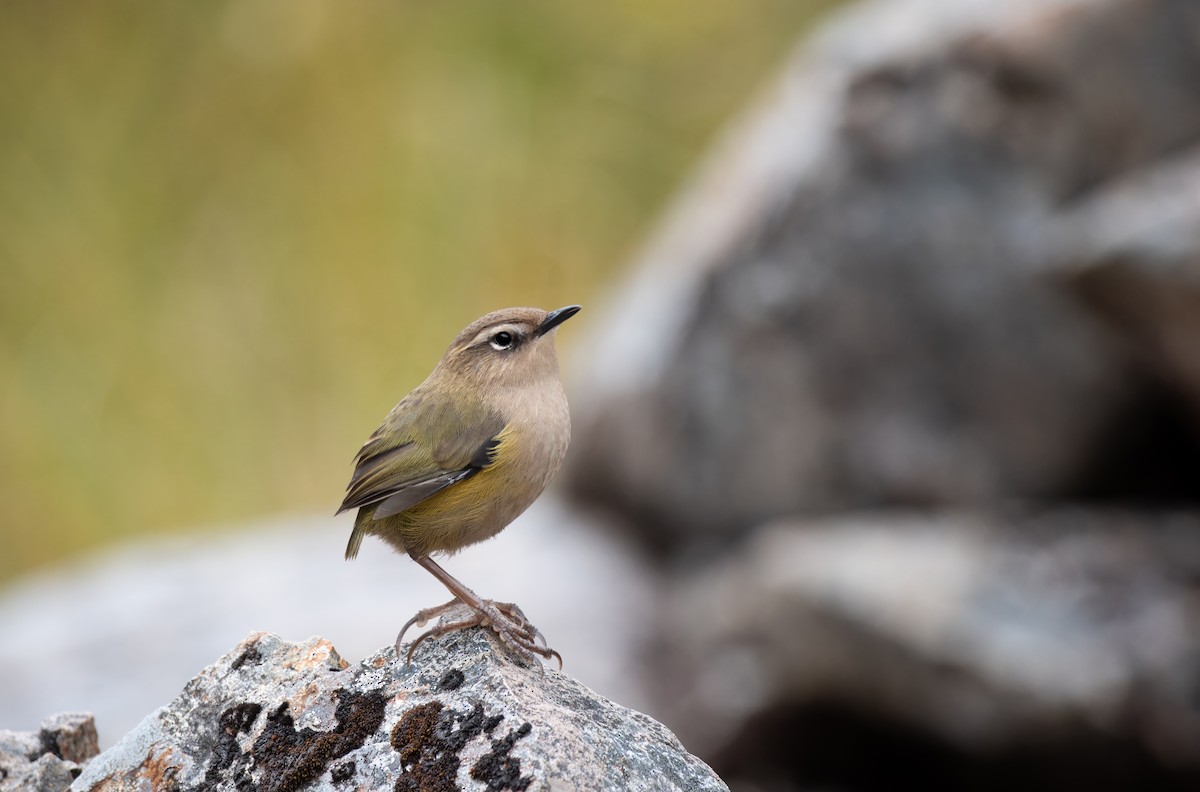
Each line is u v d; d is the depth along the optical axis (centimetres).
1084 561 1205
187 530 1620
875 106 1455
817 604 1192
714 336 1470
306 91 1681
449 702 513
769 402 1450
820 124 1479
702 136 1812
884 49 1475
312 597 1309
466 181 1709
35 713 1137
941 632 1118
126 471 1625
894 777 1210
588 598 1377
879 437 1431
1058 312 1391
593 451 1531
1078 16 1416
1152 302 1176
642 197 1794
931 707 1127
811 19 1881
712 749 1248
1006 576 1180
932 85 1448
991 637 1105
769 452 1450
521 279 1733
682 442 1470
